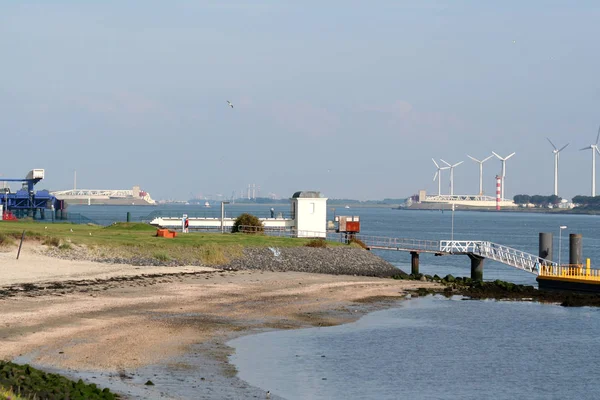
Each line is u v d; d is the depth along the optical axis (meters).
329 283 91.25
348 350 55.41
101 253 97.69
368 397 43.78
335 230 137.38
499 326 68.38
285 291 82.31
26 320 57.59
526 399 44.88
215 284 84.31
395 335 62.06
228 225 147.50
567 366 53.16
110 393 37.44
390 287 91.44
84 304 66.38
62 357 46.69
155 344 52.59
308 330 62.25
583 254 190.12
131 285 79.38
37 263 88.38
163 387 41.44
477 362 53.56
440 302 82.38
